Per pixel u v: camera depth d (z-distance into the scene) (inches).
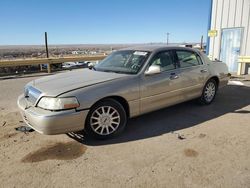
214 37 488.1
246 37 429.4
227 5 453.1
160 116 200.2
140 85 166.4
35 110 141.5
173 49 198.2
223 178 111.9
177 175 115.0
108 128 156.6
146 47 198.5
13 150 144.5
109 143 151.6
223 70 244.2
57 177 116.1
